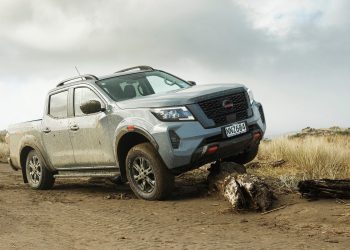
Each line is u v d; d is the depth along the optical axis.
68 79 8.91
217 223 5.77
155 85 8.31
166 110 6.94
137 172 7.50
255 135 7.43
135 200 7.52
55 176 9.25
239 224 5.66
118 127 7.45
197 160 6.93
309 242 4.69
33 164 9.73
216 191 7.31
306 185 6.44
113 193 8.55
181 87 8.45
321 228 5.20
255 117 7.48
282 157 11.83
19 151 9.92
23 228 5.84
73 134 8.43
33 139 9.44
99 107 7.76
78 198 8.26
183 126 6.82
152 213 6.50
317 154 10.51
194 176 9.60
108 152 7.84
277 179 8.36
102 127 7.80
